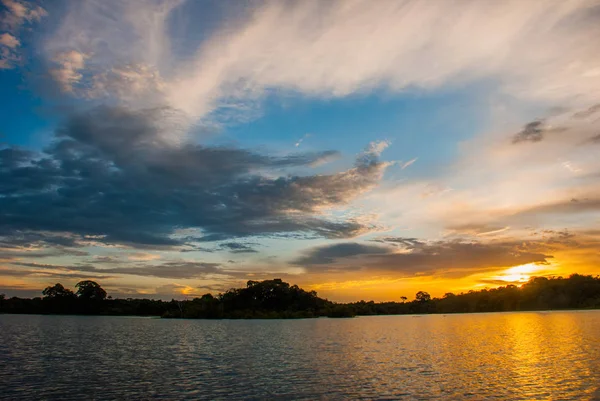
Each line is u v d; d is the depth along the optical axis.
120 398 38.59
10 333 119.88
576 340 87.31
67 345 86.81
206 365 58.31
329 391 40.84
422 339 99.25
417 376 48.28
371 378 47.38
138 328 150.62
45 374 50.97
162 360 63.81
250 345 87.56
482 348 76.62
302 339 102.56
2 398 38.84
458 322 188.38
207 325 176.62
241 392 40.69
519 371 50.47
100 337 108.19
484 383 43.72
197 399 38.06
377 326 163.75
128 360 63.81
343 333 123.81
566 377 46.12
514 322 171.12
